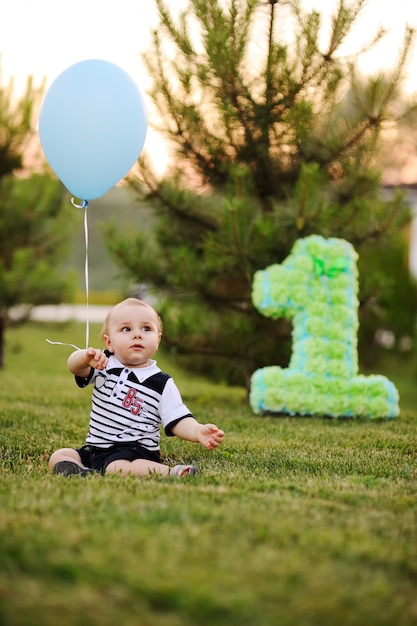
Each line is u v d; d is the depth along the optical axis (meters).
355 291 6.16
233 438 4.82
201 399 7.33
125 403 3.83
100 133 4.63
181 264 6.60
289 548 2.36
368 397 5.96
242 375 7.01
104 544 2.32
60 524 2.52
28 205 9.76
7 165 9.84
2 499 2.92
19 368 10.60
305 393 5.89
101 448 3.82
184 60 6.46
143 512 2.68
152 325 3.98
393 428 5.47
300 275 5.98
